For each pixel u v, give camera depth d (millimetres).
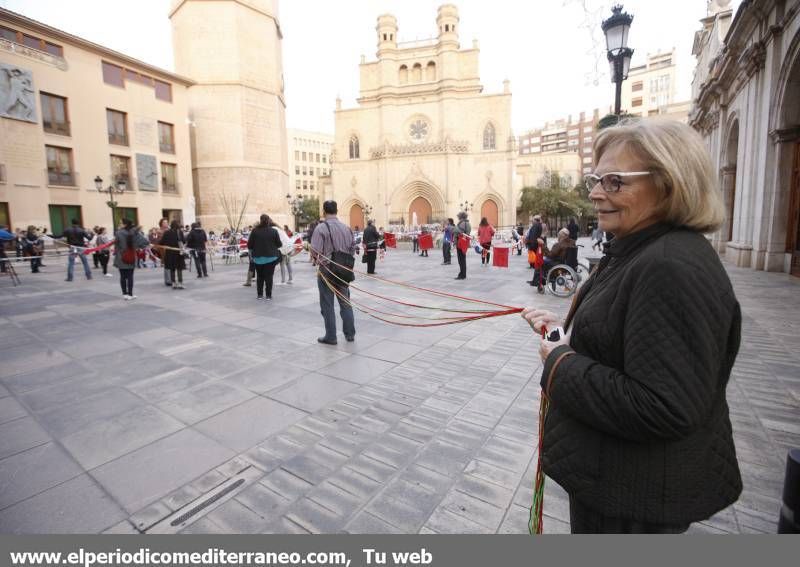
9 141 22094
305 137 92375
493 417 3373
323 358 4879
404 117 44188
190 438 3098
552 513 2260
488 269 13602
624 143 1082
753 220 11734
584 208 50781
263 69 35719
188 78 31453
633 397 894
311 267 15078
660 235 1033
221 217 34188
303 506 2342
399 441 3027
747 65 11914
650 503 976
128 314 7387
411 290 9555
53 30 23578
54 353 5148
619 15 6797
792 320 6035
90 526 2191
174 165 31000
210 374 4391
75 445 3012
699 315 871
